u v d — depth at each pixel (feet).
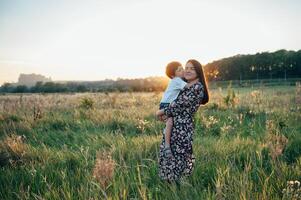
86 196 12.56
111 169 11.96
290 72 358.43
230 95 47.88
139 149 19.04
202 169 15.85
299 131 25.99
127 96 87.25
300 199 11.40
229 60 384.27
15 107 48.62
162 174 14.83
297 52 363.35
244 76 366.63
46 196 13.15
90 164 17.44
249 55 383.86
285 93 75.97
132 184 14.06
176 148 14.42
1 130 30.30
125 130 28.81
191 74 14.53
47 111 44.65
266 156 18.40
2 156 19.42
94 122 33.88
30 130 30.58
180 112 14.38
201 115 34.45
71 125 33.17
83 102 52.54
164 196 12.97
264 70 368.68
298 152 19.42
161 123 31.35
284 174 14.25
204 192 12.71
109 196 12.08
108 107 53.31
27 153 20.58
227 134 25.62
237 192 12.07
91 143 22.93
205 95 14.66
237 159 18.03
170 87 14.98
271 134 20.42
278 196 12.03
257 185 13.35
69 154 19.77
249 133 26.37
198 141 22.15
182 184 13.42
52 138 27.43
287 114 33.86
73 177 15.34
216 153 18.90
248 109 41.14
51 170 16.67
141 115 37.96
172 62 15.34
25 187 14.71
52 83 268.62
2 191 14.23
